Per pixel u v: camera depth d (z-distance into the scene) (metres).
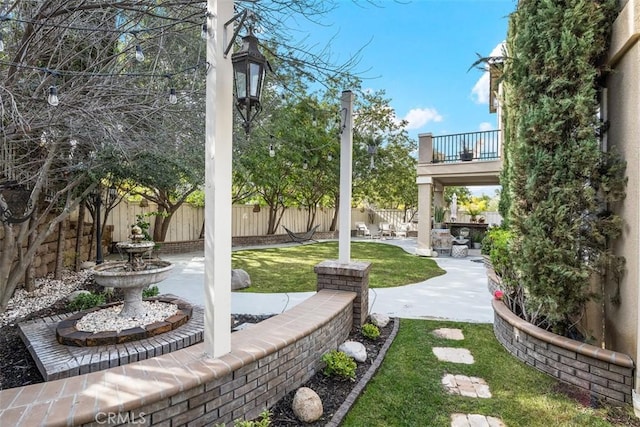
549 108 3.39
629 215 2.92
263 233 15.77
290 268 8.50
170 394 1.93
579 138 3.26
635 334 2.77
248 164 10.62
